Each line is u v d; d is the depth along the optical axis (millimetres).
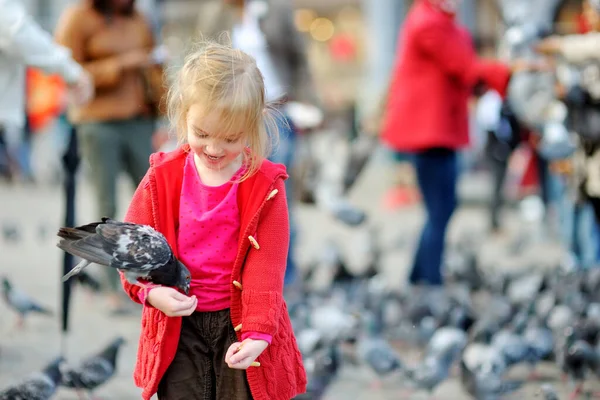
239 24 11719
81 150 11062
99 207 11117
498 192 17906
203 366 5117
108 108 10844
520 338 8992
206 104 4621
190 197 5078
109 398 8141
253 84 4750
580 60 10555
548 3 18516
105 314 11211
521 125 16531
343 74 40250
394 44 26109
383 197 24609
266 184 5043
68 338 9992
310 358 8023
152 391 5000
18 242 16938
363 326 9555
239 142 4789
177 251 5066
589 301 10766
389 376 9000
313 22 41312
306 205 13156
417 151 11531
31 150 27984
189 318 5117
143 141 11156
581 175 10898
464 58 11070
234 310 5016
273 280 4988
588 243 12234
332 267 12805
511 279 12305
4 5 8352
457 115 11453
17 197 24609
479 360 8562
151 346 5047
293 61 11961
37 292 12344
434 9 11219
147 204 5121
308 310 10172
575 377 8328
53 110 22969
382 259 14875
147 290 4797
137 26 11156
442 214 11664
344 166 13227
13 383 7574
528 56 12344
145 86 11047
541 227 17078
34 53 8484
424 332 9891
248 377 5004
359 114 29109
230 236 5059
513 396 8461
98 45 10805
